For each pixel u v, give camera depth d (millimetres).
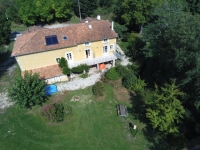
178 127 29781
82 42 37188
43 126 30875
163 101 26031
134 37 50062
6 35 52594
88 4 66125
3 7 71250
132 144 28531
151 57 40469
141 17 50781
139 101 35812
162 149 27938
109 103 35125
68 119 31984
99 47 39719
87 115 32781
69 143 28547
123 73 39938
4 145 28141
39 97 32188
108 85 38750
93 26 39188
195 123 29859
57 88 37656
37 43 35844
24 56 35250
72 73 40875
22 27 65125
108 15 68812
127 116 32656
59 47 36000
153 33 38438
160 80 37156
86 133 29984
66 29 38125
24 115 32688
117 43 52188
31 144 28312
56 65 38562
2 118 32219
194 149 27625
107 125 31172
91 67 43000
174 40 28047
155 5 49281
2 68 44562
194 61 26422
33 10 59719
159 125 26844
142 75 42219
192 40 25391
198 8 64312
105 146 28234
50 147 27984
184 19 27688
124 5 51781
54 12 63219
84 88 37812
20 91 29922
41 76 36500
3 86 38812
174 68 33406
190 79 28047
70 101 35188
